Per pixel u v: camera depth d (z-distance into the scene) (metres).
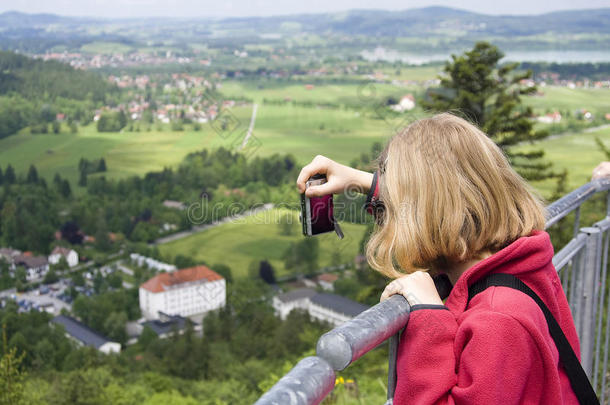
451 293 0.83
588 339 1.64
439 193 0.82
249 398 25.66
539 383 0.73
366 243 0.89
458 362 0.73
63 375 31.91
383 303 0.72
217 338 33.31
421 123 0.90
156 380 32.03
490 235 0.82
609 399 1.95
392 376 0.81
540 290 0.82
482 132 0.89
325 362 0.54
